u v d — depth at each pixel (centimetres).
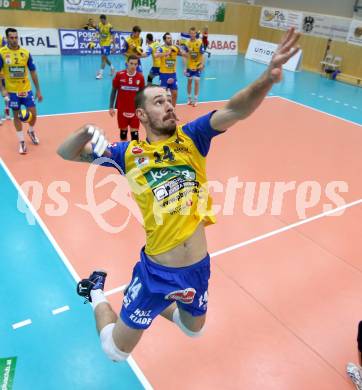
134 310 257
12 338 369
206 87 1404
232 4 2050
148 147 246
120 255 495
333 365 365
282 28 1989
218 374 348
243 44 2181
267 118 1102
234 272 479
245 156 823
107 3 1722
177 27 1953
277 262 504
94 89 1224
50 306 409
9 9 1537
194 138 245
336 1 1783
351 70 1708
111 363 352
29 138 818
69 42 1655
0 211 561
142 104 244
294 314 422
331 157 856
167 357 361
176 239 247
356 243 557
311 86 1565
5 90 709
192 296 254
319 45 1827
